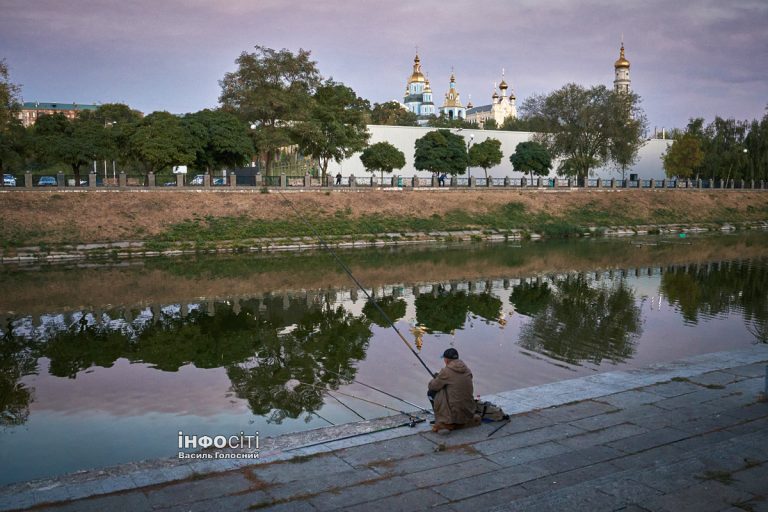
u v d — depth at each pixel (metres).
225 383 12.43
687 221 53.50
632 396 8.86
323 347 15.27
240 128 41.50
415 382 12.36
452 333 16.72
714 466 6.11
